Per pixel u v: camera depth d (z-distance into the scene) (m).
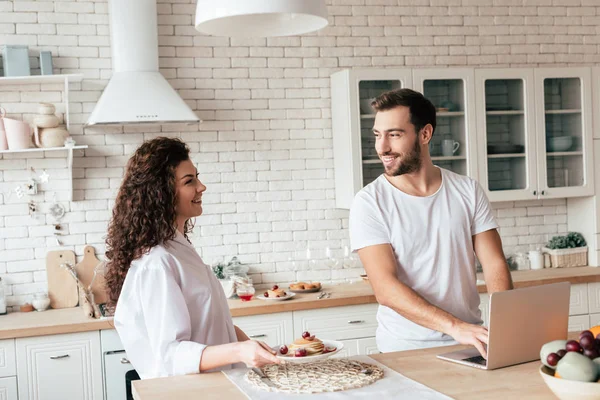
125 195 2.52
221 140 5.25
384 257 2.82
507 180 5.40
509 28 5.74
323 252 5.43
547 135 5.47
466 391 2.07
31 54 4.91
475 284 2.99
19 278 4.92
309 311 4.75
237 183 5.28
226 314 2.71
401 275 2.88
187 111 4.70
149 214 2.49
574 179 5.55
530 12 5.78
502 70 5.34
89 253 5.00
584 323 5.29
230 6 2.52
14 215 4.91
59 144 4.75
